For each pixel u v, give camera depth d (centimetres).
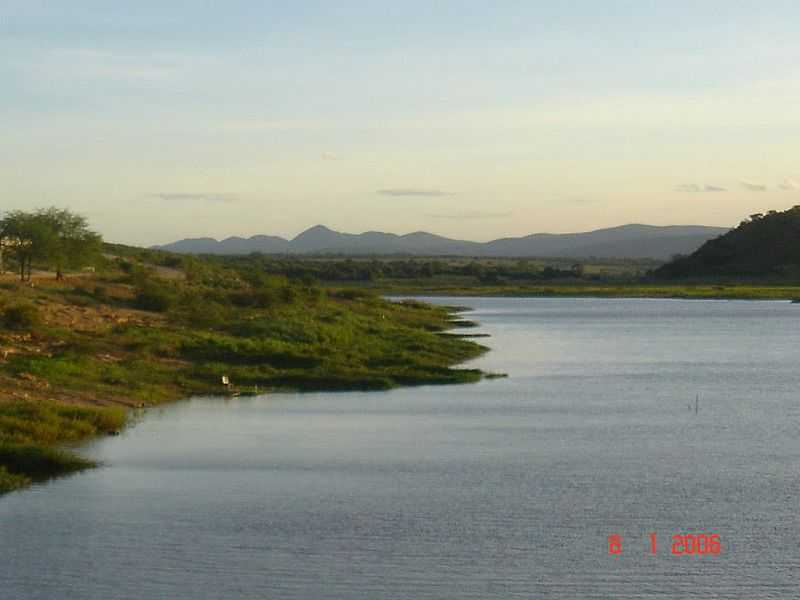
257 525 2247
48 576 1925
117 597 1822
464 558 2027
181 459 2925
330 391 4484
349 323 7562
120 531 2192
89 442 3164
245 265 19075
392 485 2614
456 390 4581
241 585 1883
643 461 2922
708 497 2502
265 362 5091
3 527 2225
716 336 8275
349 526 2233
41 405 3334
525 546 2098
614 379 5088
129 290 7706
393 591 1853
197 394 4309
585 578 1919
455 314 11950
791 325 9669
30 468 2739
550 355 6538
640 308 13462
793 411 3950
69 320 5950
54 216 8731
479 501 2448
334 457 2970
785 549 2084
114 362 4728
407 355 5859
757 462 2922
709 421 3688
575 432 3422
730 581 1897
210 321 6531
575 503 2438
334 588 1866
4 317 5466
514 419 3709
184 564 1994
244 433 3359
